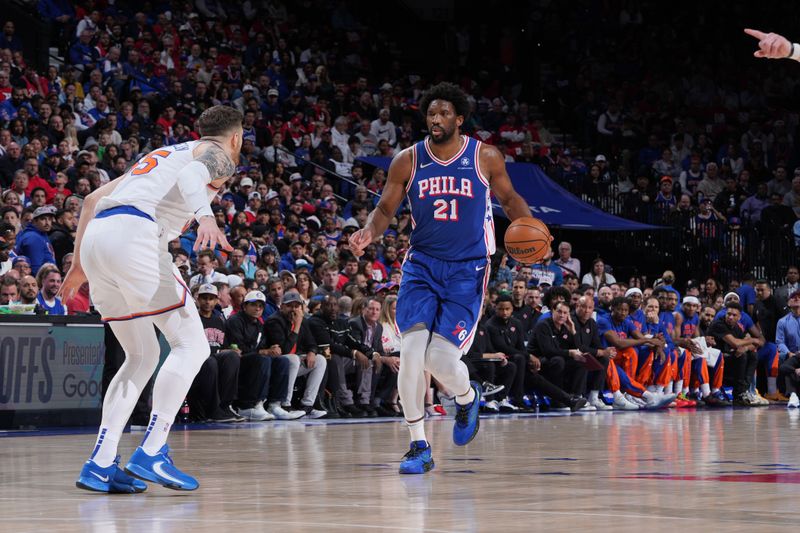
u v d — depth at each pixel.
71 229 16.77
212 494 5.97
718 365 21.58
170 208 6.46
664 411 18.59
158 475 6.11
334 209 23.39
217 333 15.27
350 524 4.58
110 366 13.62
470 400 8.02
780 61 37.22
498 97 34.47
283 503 5.46
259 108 27.38
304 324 16.42
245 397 15.71
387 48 36.16
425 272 7.78
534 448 9.55
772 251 27.94
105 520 4.85
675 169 32.03
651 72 36.56
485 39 37.62
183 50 28.02
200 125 6.65
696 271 27.91
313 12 35.72
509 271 22.70
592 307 19.53
